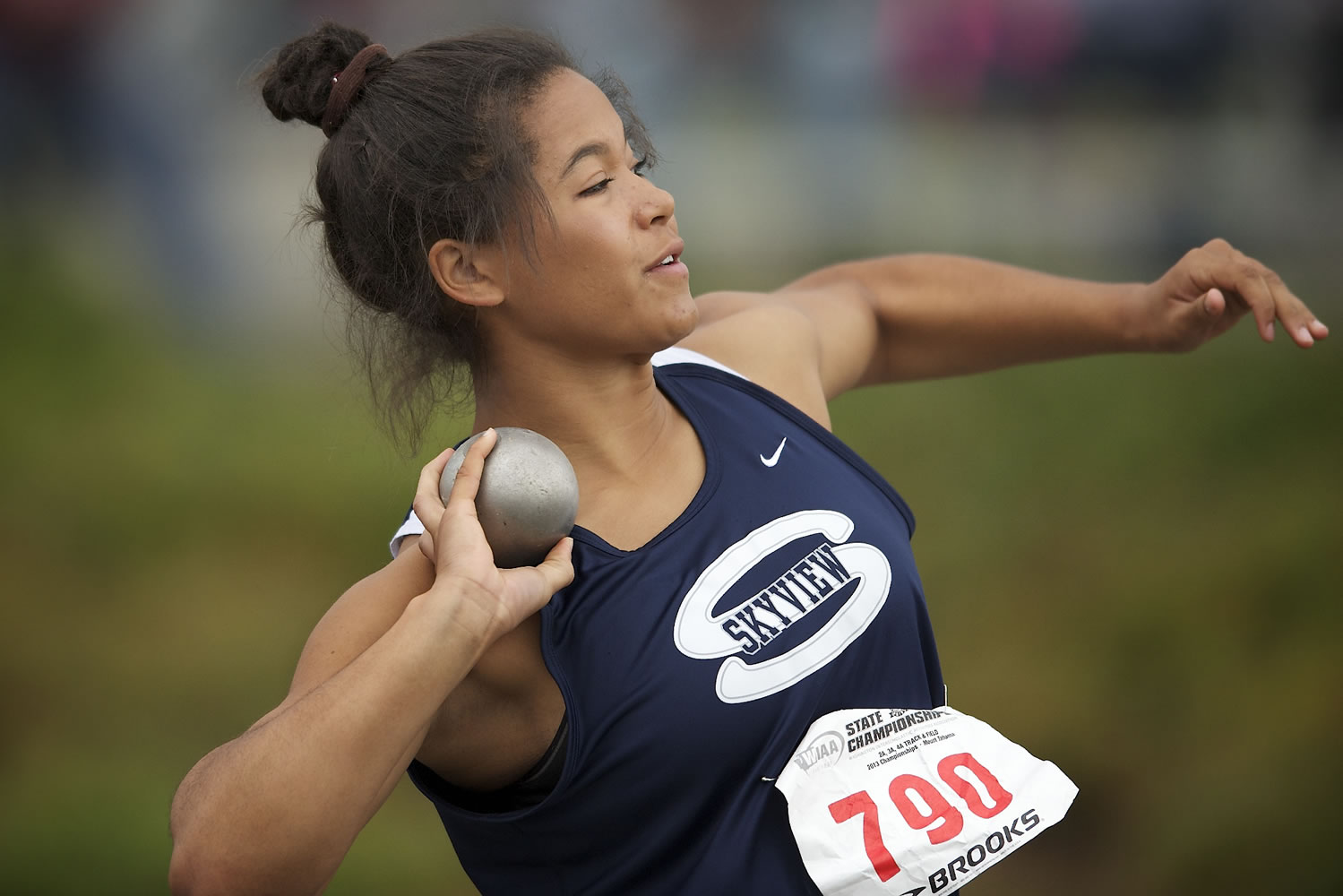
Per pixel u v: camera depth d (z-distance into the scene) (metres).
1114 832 19.36
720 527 7.57
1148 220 34.31
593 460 7.68
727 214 35.44
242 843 6.39
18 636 21.06
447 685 6.60
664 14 37.59
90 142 33.81
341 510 23.34
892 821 7.30
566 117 7.41
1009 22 37.41
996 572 22.16
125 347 27.23
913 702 7.86
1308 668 20.14
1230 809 18.97
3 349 25.88
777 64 38.41
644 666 7.14
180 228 33.81
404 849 18.38
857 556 7.73
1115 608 21.38
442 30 8.83
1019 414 25.19
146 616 21.64
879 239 34.16
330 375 24.83
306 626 21.48
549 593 6.89
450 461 7.04
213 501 23.52
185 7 34.56
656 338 7.45
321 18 8.09
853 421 25.20
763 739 7.28
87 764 19.25
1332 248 32.09
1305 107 36.22
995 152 37.53
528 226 7.32
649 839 7.31
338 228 8.05
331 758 6.41
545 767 7.25
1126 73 37.28
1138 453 24.16
